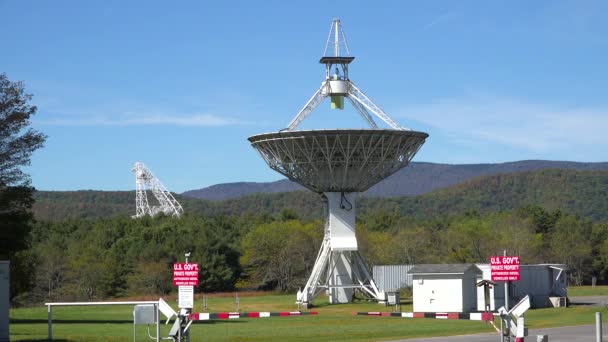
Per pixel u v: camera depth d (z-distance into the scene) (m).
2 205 62.28
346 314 70.56
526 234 137.12
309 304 81.44
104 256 136.25
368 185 84.19
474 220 166.75
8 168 62.09
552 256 145.88
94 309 85.00
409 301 88.00
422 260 128.50
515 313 31.25
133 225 168.62
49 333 42.09
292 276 131.75
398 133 79.88
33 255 101.06
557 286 79.31
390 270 98.62
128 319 65.62
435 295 72.38
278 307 83.25
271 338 45.16
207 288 129.38
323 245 85.12
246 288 132.50
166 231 150.50
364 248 133.75
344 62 85.62
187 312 31.81
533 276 77.50
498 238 134.50
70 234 171.38
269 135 80.38
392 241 133.88
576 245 147.38
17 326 55.81
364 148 80.44
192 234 142.75
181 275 31.80
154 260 130.38
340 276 84.38
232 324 58.41
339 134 78.62
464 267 72.06
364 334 47.56
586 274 151.75
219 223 175.62
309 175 83.31
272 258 132.00
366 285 84.12
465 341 41.03
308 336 46.38
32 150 62.28
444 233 142.75
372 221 196.25
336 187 83.44
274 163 83.56
